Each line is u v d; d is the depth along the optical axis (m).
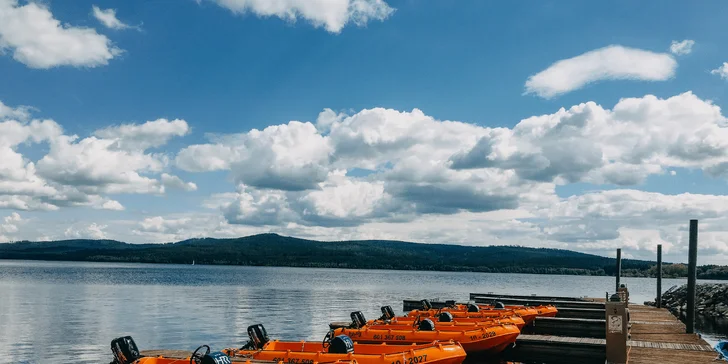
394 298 64.19
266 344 16.69
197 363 13.80
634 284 159.38
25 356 24.31
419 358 15.55
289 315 43.00
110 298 59.00
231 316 41.88
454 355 16.38
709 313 43.09
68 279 103.56
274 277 144.12
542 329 25.34
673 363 16.66
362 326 20.97
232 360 14.49
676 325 26.52
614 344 16.81
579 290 101.12
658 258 39.47
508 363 20.22
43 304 50.59
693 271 24.06
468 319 22.95
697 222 24.31
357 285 104.44
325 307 50.66
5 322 36.62
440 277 192.25
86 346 27.00
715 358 17.45
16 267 189.38
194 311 45.69
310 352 15.77
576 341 19.88
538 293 84.12
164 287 82.75
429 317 24.86
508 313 24.80
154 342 28.66
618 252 42.41
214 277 132.00
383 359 14.92
